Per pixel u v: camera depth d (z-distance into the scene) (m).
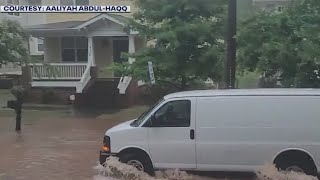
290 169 9.44
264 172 9.45
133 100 26.45
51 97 27.92
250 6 15.28
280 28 12.96
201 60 16.50
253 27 13.19
